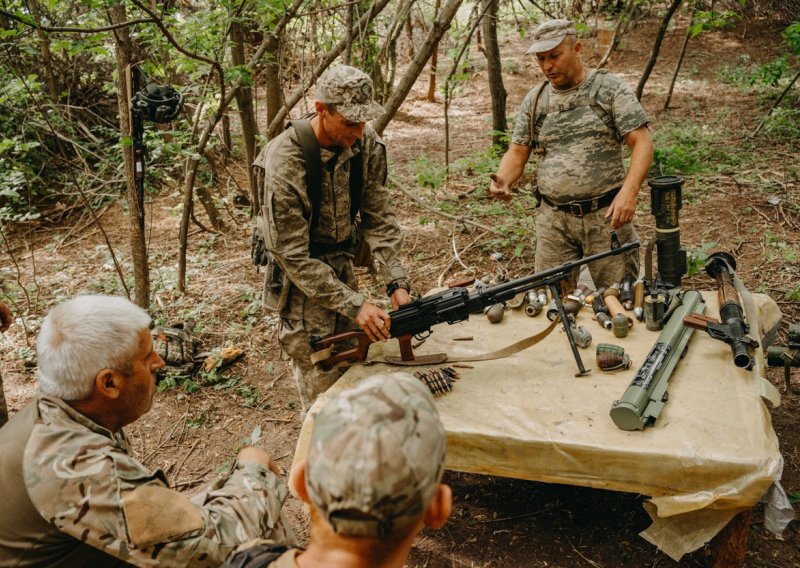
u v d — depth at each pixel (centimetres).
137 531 145
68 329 152
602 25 1371
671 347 255
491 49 725
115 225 725
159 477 156
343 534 88
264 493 168
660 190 304
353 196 294
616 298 303
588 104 339
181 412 394
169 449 364
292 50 783
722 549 225
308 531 301
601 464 217
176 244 656
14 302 534
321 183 277
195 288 548
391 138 987
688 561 260
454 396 251
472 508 297
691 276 486
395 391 90
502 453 228
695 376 248
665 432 219
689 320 268
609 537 275
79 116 831
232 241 647
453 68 724
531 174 733
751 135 799
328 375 304
